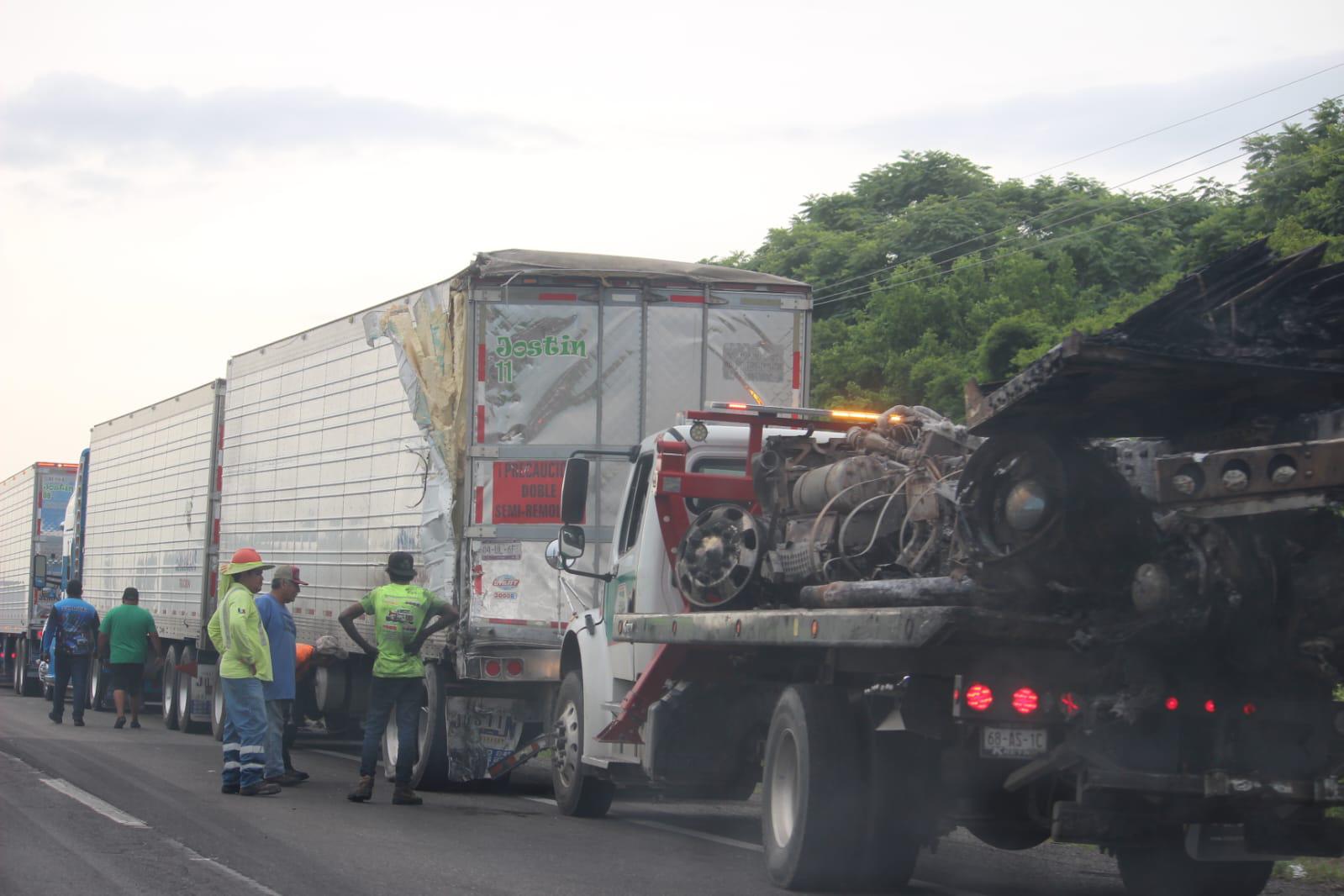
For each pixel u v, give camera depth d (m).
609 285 21.59
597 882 13.69
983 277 65.31
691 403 21.78
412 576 20.62
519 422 21.31
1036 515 10.98
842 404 59.34
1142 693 11.02
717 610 15.85
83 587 47.16
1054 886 14.41
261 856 14.52
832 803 12.90
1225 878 13.02
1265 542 10.45
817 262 75.69
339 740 34.16
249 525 31.38
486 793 22.16
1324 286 10.42
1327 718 11.28
